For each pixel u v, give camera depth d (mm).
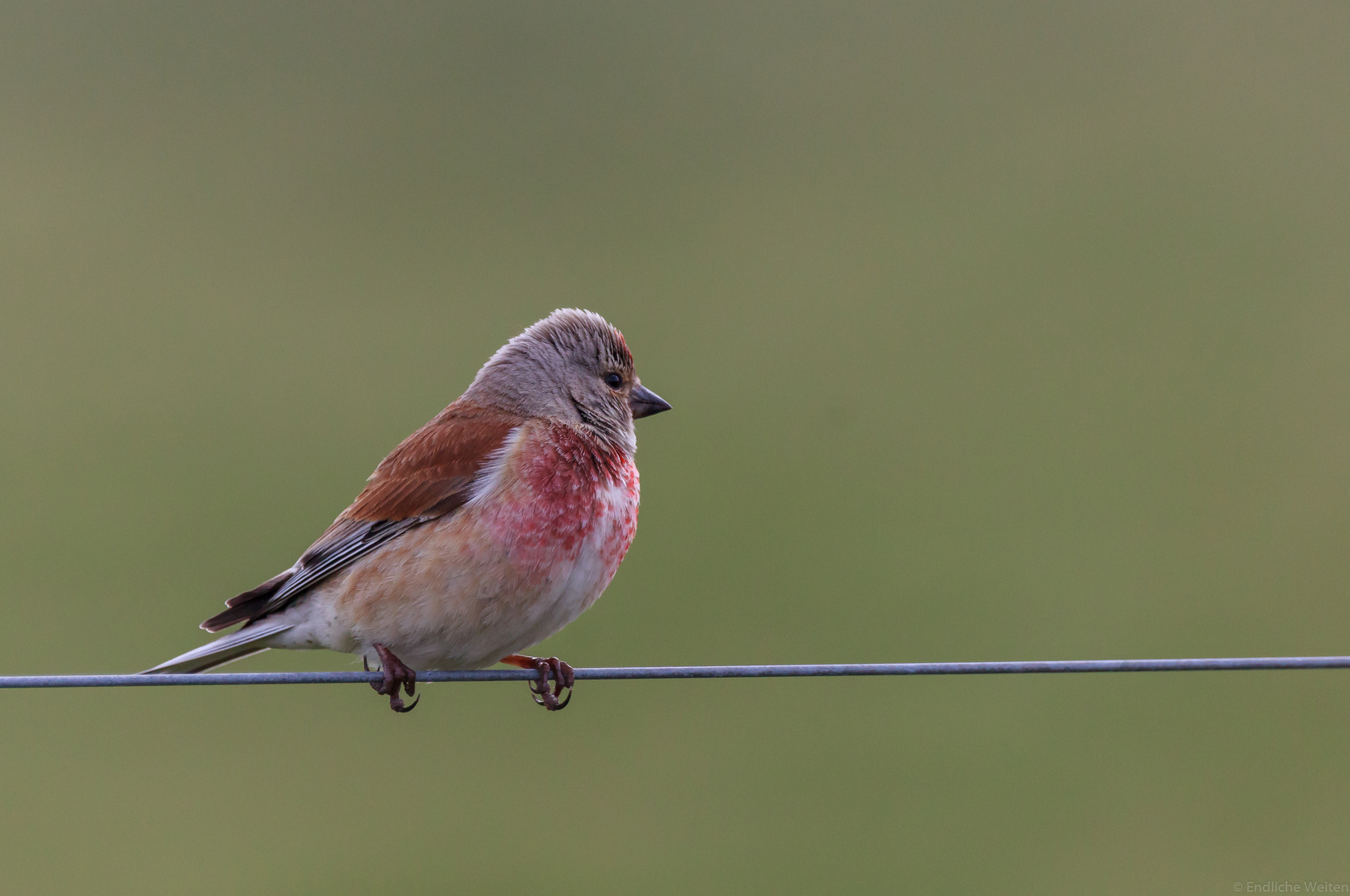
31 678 6699
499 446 8117
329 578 8078
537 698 8586
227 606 8188
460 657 8172
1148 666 6914
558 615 8234
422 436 8398
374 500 8070
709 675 7082
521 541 7914
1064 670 6906
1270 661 6918
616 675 7145
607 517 8352
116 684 6770
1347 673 13570
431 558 7820
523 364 8969
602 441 8648
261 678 6961
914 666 6957
